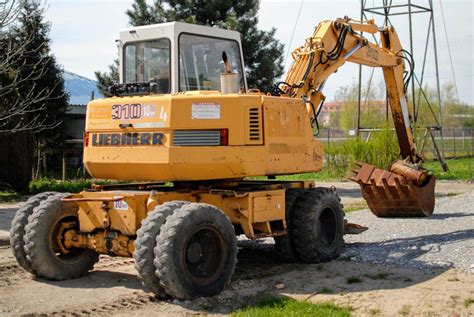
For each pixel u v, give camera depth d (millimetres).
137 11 23922
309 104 10664
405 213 13805
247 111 8664
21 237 8836
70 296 7977
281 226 9445
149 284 7527
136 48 9633
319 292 7973
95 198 8617
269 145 8898
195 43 9469
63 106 31734
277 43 24438
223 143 8492
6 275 9234
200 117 8484
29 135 21656
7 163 21297
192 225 7570
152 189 9641
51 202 8844
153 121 8594
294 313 6852
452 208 15609
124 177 9086
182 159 8422
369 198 13797
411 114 13828
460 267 9109
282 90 10555
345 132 50156
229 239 8000
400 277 8633
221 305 7508
